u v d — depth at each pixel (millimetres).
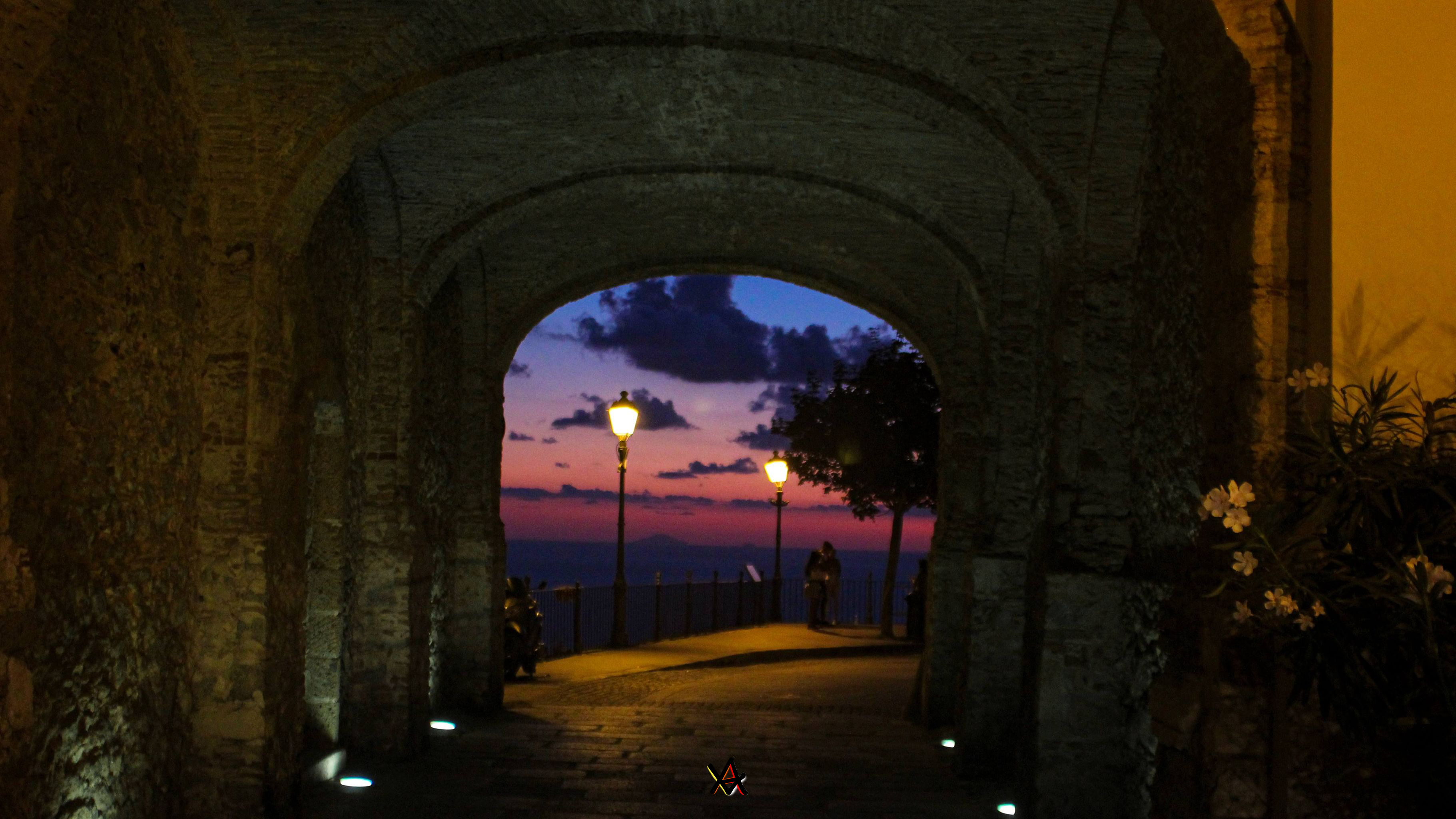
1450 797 4203
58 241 5195
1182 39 5094
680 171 9969
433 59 7086
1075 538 7254
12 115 4730
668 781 8977
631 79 8375
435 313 11070
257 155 6914
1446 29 4684
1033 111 7121
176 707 6516
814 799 8516
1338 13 4715
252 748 6738
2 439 4684
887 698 13867
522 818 7762
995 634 9570
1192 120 5824
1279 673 4461
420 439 10281
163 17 6266
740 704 13000
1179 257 6055
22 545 4941
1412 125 4664
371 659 9391
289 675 7227
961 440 11695
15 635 4723
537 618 14742
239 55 6719
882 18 6867
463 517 11922
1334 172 4680
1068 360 7332
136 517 5992
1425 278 4629
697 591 21688
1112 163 7176
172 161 6363
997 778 9359
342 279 8758
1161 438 6422
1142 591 6715
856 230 11812
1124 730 7035
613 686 14266
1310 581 3891
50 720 5180
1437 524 3875
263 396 6922
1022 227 9641
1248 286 4656
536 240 11984
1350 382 4621
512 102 8859
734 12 6988
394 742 9352
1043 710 7113
